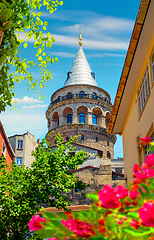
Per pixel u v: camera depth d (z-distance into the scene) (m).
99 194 4.10
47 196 19.94
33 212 18.39
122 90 17.28
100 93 67.06
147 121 13.74
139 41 13.12
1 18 9.45
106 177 33.00
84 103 63.69
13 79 12.68
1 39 9.73
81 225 4.13
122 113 20.11
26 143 55.56
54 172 20.16
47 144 22.19
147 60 13.81
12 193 18.95
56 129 61.62
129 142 19.05
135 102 16.84
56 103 64.69
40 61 12.65
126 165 20.55
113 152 63.03
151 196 4.35
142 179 4.66
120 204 4.16
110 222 4.16
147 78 13.97
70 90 66.19
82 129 60.66
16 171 20.67
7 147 33.91
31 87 13.01
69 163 21.17
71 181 20.91
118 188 4.45
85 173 33.38
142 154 15.68
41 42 11.80
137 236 4.02
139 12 11.64
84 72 69.62
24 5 10.91
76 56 74.25
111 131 22.83
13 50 10.35
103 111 64.56
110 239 4.12
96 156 49.94
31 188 19.28
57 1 12.23
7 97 10.72
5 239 17.81
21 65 10.94
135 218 4.12
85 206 29.25
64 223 4.17
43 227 4.24
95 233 4.07
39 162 20.45
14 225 18.34
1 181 19.33
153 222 3.77
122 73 15.68
